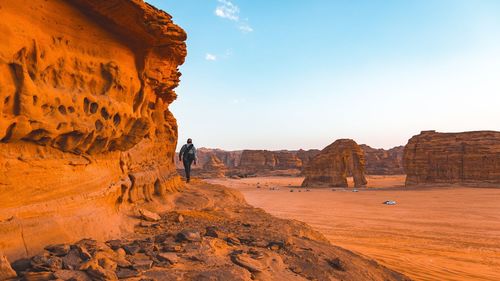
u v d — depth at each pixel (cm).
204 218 1088
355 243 1769
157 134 1336
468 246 1709
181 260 646
